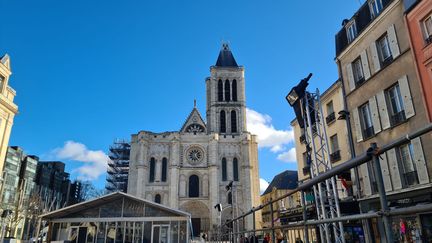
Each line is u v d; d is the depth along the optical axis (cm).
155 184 6800
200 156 7112
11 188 6825
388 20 1956
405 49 1820
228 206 6656
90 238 3466
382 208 305
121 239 3484
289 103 1761
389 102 1967
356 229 1397
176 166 6862
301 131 3150
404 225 1552
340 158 2541
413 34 1772
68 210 3478
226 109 7625
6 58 3688
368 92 2117
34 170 8088
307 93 1680
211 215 6494
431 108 1644
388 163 1859
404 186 1769
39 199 6850
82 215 3541
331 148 2708
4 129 3653
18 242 3203
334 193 1393
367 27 2108
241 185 6881
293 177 6706
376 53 2044
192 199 6706
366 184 1986
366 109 2170
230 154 7125
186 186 6862
